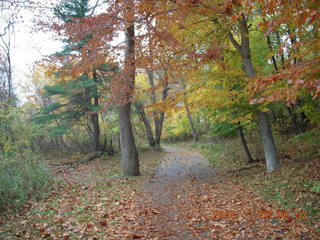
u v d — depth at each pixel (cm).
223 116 1090
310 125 1435
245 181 915
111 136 2128
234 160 1444
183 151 2364
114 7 790
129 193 825
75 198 750
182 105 931
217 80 918
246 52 913
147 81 2434
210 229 501
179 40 868
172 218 579
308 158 997
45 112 1820
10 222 550
